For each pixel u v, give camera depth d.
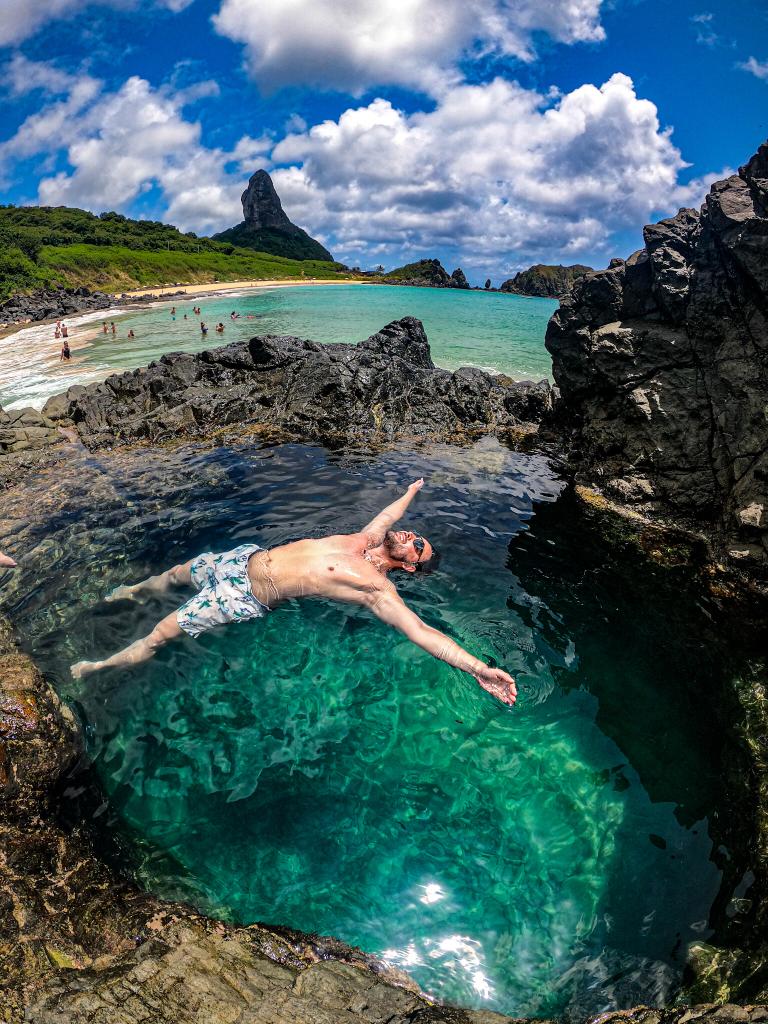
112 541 6.54
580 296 9.01
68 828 3.50
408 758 3.98
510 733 4.18
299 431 10.64
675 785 3.79
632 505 7.58
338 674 4.56
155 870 3.35
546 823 3.59
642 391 7.85
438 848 3.47
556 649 4.96
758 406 6.57
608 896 3.19
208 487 8.09
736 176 7.64
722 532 6.50
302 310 42.56
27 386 18.22
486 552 6.43
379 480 8.34
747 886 3.09
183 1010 2.44
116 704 4.27
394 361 12.83
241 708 4.28
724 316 7.29
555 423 10.02
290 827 3.58
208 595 4.86
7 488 8.21
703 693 4.52
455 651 4.37
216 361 12.79
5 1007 2.40
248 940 2.93
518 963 2.94
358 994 2.60
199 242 128.50
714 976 2.70
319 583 4.75
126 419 11.36
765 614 5.48
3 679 3.77
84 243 101.00
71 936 2.89
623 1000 2.73
